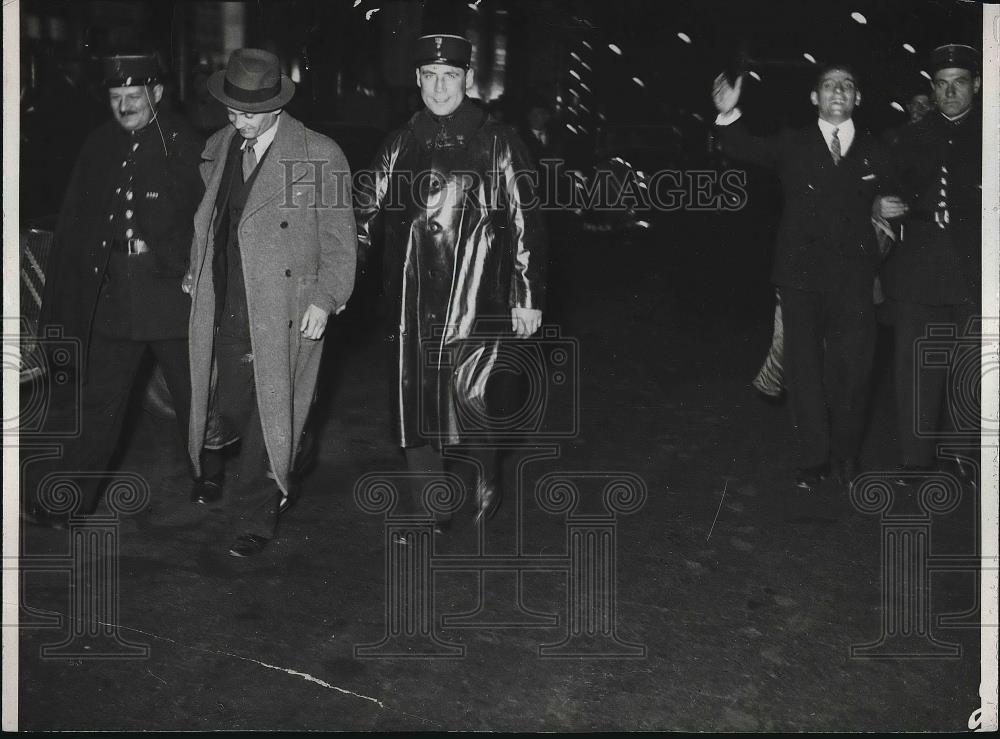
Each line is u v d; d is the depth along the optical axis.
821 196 4.95
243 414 4.48
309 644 3.71
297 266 4.23
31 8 7.26
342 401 6.48
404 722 3.29
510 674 3.57
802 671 3.63
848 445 5.31
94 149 4.36
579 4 14.84
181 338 4.49
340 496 5.02
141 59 4.27
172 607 3.92
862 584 4.27
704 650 3.75
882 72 5.99
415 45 4.28
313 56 10.66
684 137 15.30
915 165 4.92
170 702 3.35
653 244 13.65
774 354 5.43
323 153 4.24
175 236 4.37
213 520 4.66
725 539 4.67
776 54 10.96
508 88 13.93
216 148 4.34
